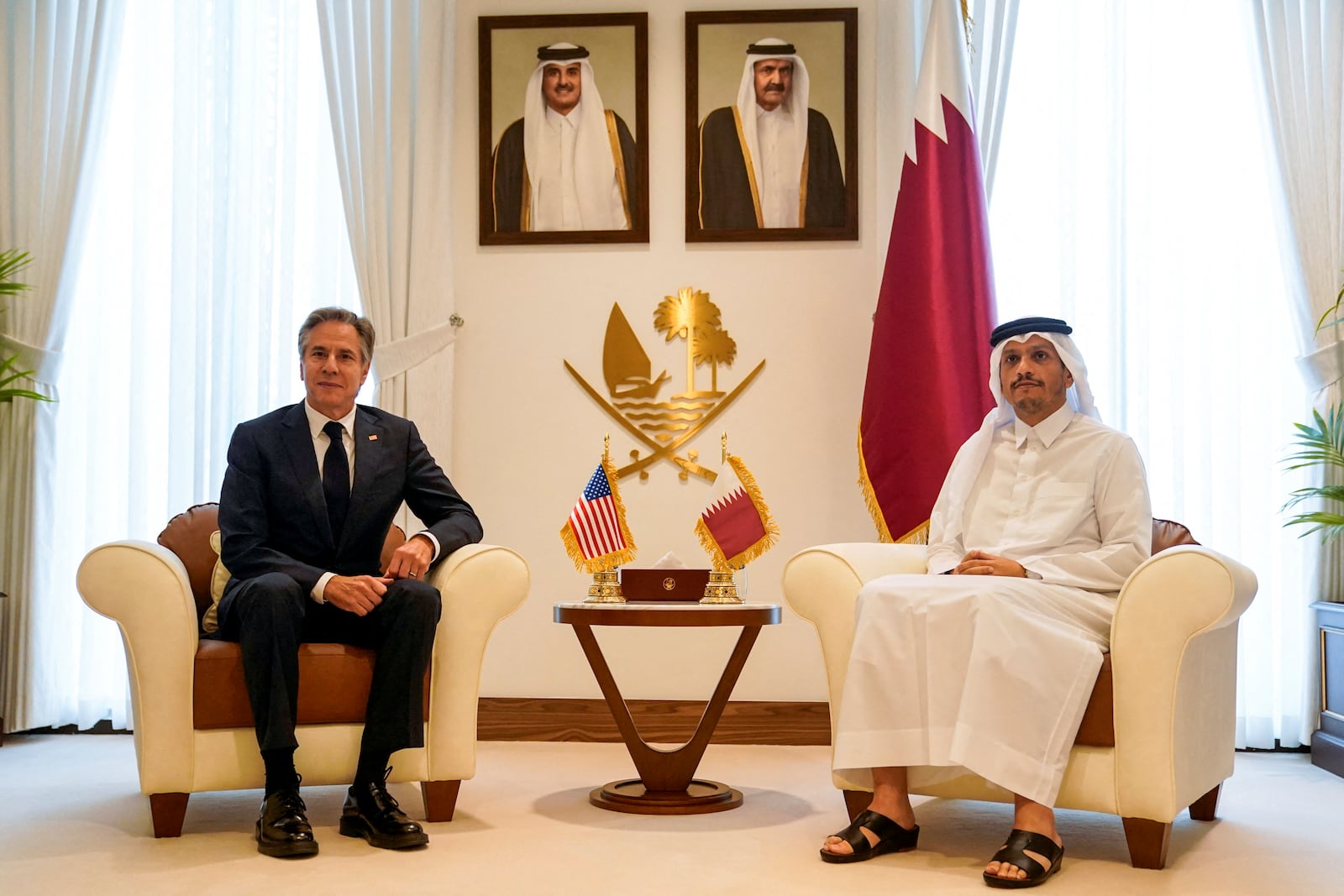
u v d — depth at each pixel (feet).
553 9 15.51
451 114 15.28
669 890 7.63
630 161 15.25
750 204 15.12
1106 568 9.49
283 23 15.48
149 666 8.91
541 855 8.55
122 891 7.54
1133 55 14.89
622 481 15.02
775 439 14.96
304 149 15.52
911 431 13.73
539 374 15.19
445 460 14.92
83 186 15.05
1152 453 14.61
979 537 10.44
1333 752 12.75
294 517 9.86
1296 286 14.28
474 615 9.58
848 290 15.03
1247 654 14.28
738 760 13.23
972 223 14.01
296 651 8.91
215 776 9.01
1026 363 10.34
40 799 10.71
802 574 9.80
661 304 15.12
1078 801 8.56
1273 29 14.46
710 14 15.25
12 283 14.57
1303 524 14.23
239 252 15.26
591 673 14.83
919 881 7.96
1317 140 14.33
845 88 15.12
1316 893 7.83
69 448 15.20
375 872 8.03
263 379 15.11
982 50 14.88
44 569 14.73
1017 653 8.43
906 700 8.70
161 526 15.19
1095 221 14.88
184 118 15.28
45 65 15.20
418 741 9.07
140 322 15.11
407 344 14.89
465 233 15.39
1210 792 10.15
